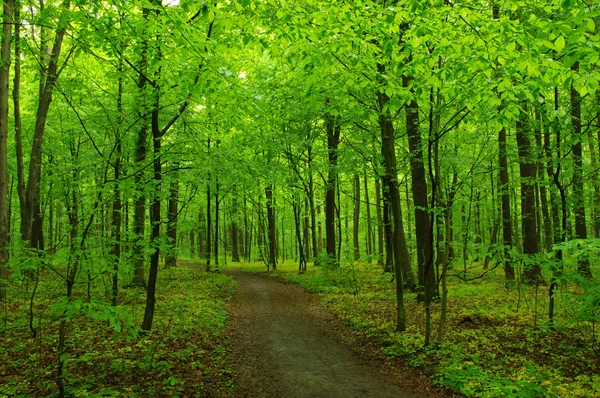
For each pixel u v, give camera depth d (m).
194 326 9.98
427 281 8.40
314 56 5.99
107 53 7.28
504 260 7.69
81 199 8.67
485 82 6.43
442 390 6.38
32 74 15.00
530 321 9.46
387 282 16.64
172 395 5.91
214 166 10.03
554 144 8.95
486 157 11.03
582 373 6.52
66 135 16.33
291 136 16.09
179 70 7.01
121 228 10.26
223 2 6.02
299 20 5.45
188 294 14.62
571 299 8.88
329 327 11.05
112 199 6.52
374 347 8.94
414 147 11.95
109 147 10.88
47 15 7.21
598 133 15.18
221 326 10.61
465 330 9.17
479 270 20.11
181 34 5.59
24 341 7.88
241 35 5.77
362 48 6.22
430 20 5.75
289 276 23.08
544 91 6.50
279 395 6.47
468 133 12.03
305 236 34.78
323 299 14.93
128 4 5.71
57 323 8.97
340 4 5.30
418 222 12.40
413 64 6.24
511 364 7.09
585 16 4.45
